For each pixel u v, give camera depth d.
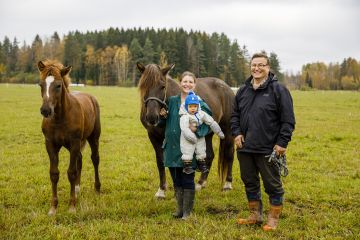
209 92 7.12
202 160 5.04
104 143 11.66
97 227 4.74
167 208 5.69
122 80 80.50
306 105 28.66
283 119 4.42
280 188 4.66
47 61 5.47
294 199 6.07
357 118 19.12
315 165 8.55
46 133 5.47
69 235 4.53
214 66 82.12
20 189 6.60
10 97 30.64
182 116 4.91
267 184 4.63
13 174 7.62
